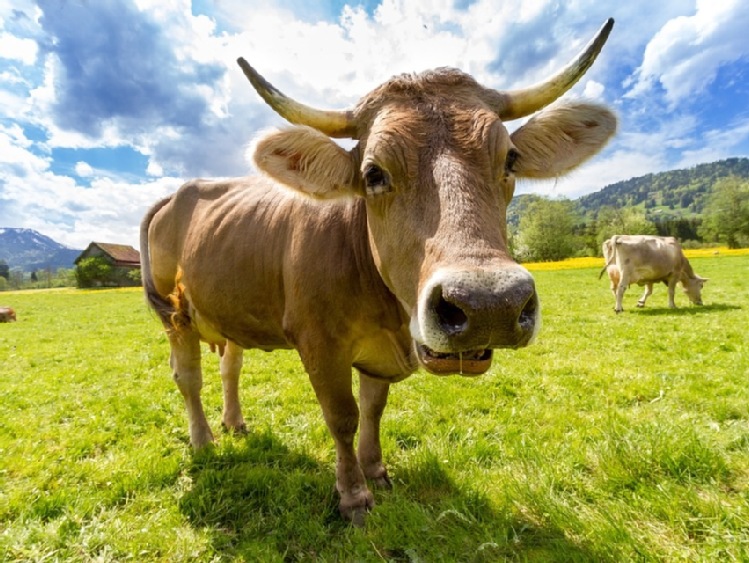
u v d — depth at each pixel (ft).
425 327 6.47
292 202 11.60
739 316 39.19
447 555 8.81
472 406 18.07
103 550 9.88
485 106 8.38
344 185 9.27
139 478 12.73
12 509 11.59
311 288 10.27
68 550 9.93
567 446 13.38
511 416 16.65
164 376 26.27
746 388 18.31
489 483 11.52
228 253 12.75
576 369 23.15
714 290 65.72
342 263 9.98
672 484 10.44
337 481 10.98
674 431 12.41
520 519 10.00
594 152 9.89
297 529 10.28
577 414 16.56
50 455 14.79
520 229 273.54
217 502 11.45
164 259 16.06
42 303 119.75
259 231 12.17
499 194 7.79
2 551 9.80
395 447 14.46
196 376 15.29
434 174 7.30
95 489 12.55
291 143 8.65
